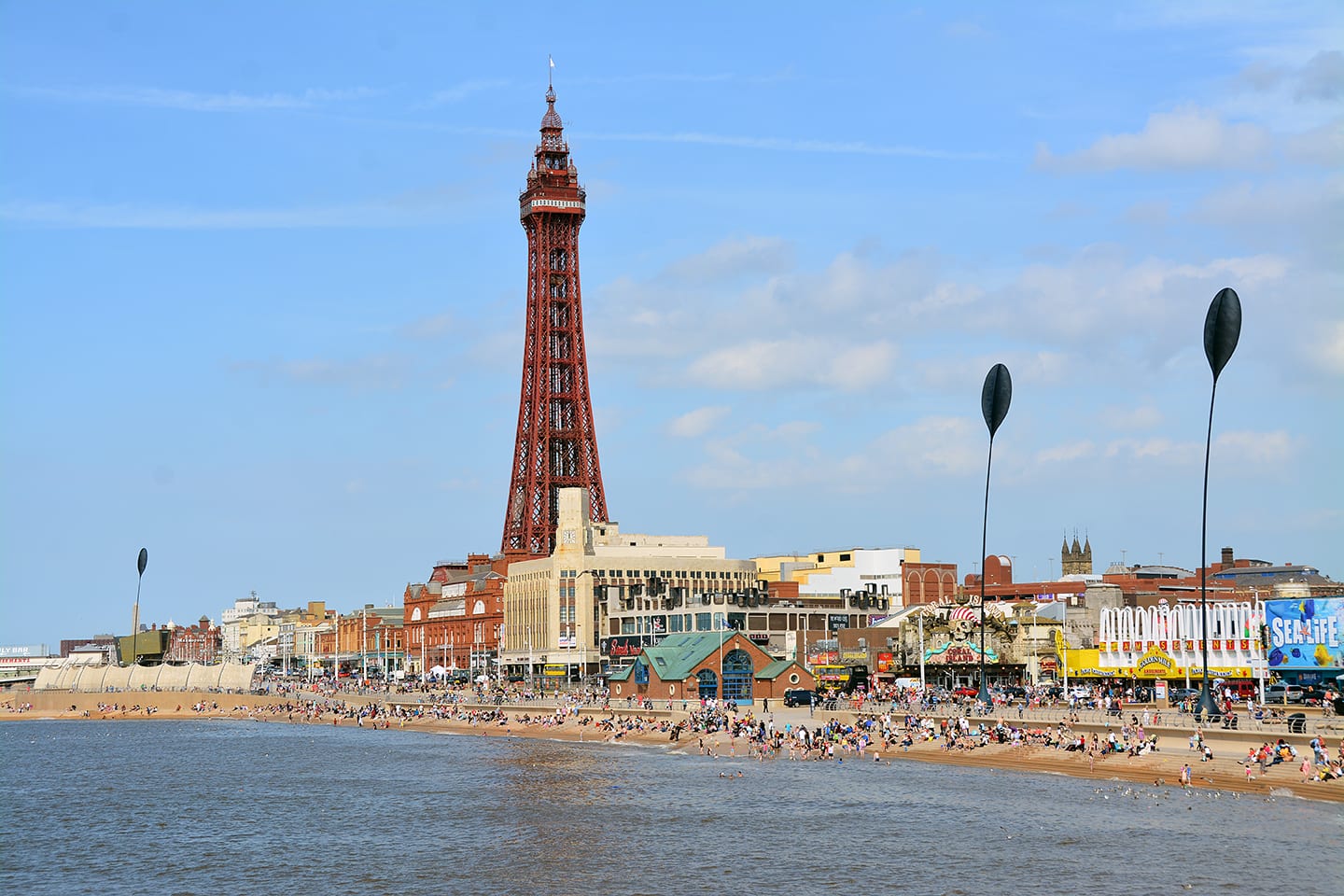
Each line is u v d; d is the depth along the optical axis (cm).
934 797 12175
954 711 17225
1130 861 9319
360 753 18850
